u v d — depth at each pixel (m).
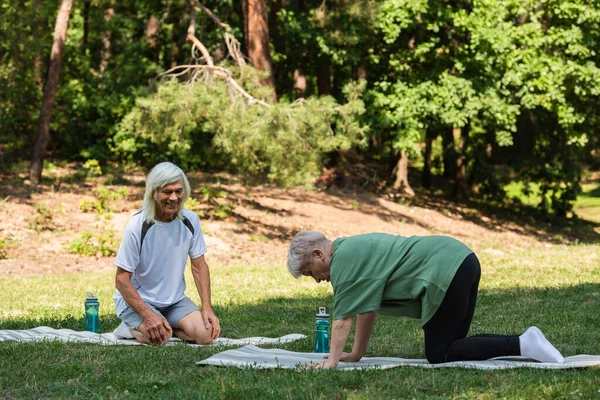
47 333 7.45
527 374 5.05
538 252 15.68
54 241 16.45
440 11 22.06
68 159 24.66
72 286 11.80
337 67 26.42
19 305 9.95
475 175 30.84
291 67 24.86
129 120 17.81
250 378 5.18
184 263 7.27
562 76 22.73
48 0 22.41
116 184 22.14
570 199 28.66
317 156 17.70
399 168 28.17
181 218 7.17
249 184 23.38
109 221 18.36
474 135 29.03
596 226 30.02
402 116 22.48
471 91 22.31
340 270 5.47
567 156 28.25
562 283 10.87
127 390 4.96
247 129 16.44
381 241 5.53
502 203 30.20
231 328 8.23
